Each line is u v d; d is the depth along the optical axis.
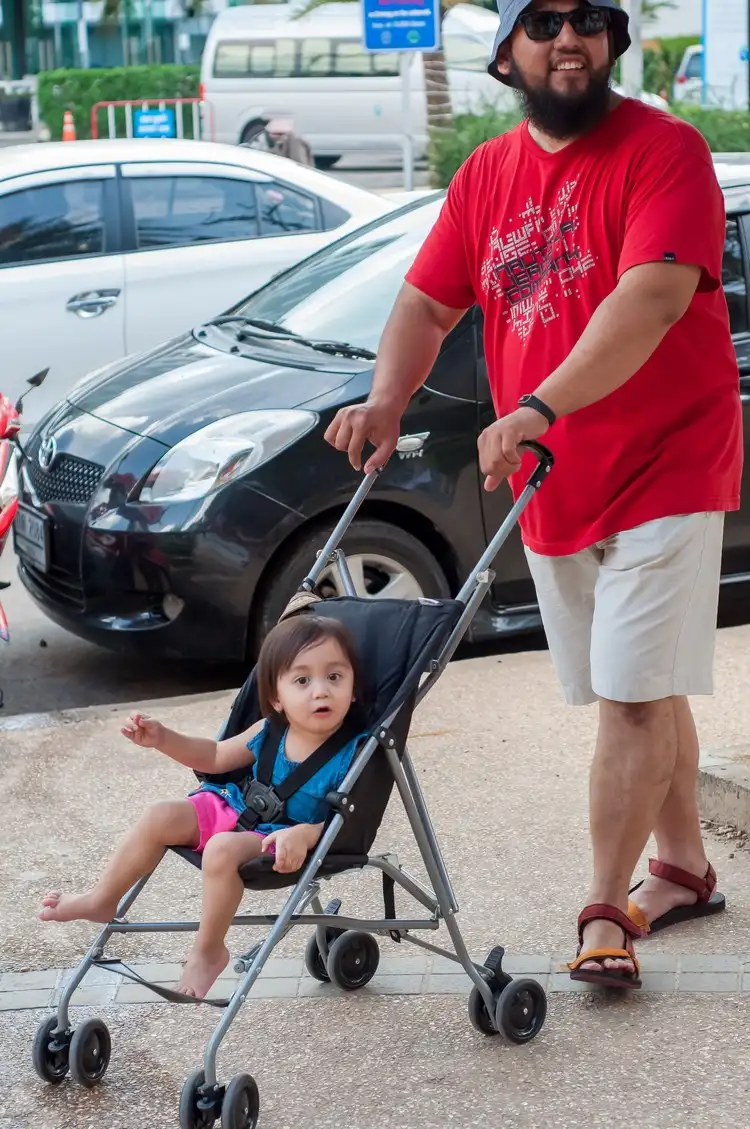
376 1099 3.49
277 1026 3.84
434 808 5.09
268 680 3.57
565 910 4.35
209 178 9.95
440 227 4.12
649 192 3.60
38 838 5.04
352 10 25.56
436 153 19.09
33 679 6.94
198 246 9.87
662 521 3.77
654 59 29.23
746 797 4.74
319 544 6.22
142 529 6.12
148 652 6.25
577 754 5.53
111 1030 3.86
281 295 7.35
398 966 4.10
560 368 3.58
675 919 4.21
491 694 6.20
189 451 6.18
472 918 4.34
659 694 3.82
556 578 4.09
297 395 6.29
